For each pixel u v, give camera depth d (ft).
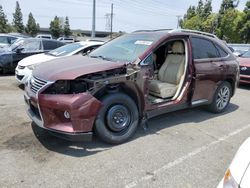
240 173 5.89
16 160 10.57
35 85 11.42
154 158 11.36
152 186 9.38
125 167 10.51
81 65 11.84
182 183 9.66
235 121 16.96
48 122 10.87
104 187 9.19
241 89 28.43
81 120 10.66
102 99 11.41
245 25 105.50
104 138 11.87
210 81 16.43
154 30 15.90
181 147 12.58
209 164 11.13
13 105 17.76
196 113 18.17
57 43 32.19
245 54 31.63
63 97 10.58
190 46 15.20
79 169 10.18
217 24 111.75
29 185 9.06
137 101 12.80
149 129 14.65
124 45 14.74
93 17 79.51
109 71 11.46
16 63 28.73
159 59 16.90
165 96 14.58
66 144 12.13
